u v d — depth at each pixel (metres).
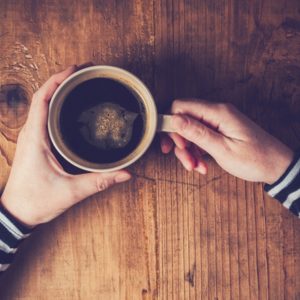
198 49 0.55
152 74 0.55
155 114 0.47
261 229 0.56
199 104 0.50
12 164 0.54
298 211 0.52
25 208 0.51
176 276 0.56
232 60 0.55
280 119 0.56
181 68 0.55
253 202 0.56
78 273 0.55
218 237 0.56
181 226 0.55
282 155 0.50
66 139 0.48
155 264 0.55
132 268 0.55
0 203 0.51
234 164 0.50
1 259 0.51
